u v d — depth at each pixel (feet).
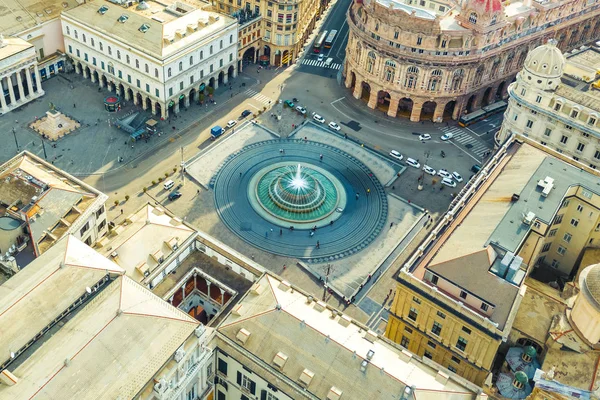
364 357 380.17
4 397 326.24
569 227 518.78
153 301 390.63
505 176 511.40
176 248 455.22
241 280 451.53
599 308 400.06
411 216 620.08
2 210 499.10
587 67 652.89
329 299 534.37
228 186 633.61
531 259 470.39
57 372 339.57
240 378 404.98
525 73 620.49
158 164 651.25
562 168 513.04
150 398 350.43
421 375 377.09
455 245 442.09
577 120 603.26
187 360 374.02
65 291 378.73
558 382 396.57
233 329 400.06
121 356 353.51
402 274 429.38
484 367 424.46
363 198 635.25
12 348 348.38
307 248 576.61
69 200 510.99
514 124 654.12
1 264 455.22
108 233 508.12
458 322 419.13
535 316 440.45
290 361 383.45
